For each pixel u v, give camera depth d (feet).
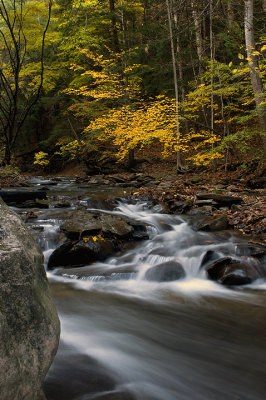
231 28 43.93
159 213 28.50
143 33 57.36
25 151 86.12
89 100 66.59
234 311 13.32
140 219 25.86
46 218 23.26
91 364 8.96
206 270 17.20
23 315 5.19
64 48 59.93
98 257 19.07
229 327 11.93
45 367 5.39
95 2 54.65
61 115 76.33
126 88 47.98
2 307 4.93
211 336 11.21
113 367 8.93
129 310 13.15
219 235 22.35
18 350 4.91
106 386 8.02
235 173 45.42
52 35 55.93
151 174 56.95
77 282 16.17
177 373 8.95
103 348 9.98
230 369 9.27
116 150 69.26
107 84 51.13
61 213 24.68
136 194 33.73
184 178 46.68
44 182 46.83
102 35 66.90
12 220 6.25
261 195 32.76
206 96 45.96
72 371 8.52
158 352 10.02
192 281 16.88
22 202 28.19
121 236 21.12
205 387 8.41
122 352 9.82
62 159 79.61
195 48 54.65
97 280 16.30
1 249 5.45
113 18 56.90
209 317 12.71
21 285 5.35
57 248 18.26
